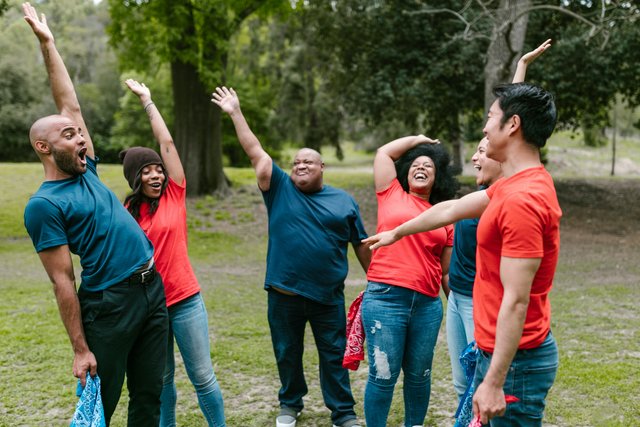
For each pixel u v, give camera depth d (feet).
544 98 7.22
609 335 20.04
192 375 11.25
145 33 53.47
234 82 97.66
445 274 12.16
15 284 30.04
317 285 12.46
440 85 61.05
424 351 11.44
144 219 10.92
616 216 56.70
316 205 12.65
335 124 89.30
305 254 12.41
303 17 65.21
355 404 13.75
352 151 163.12
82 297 9.14
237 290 29.91
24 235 46.93
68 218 8.91
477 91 60.49
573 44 53.72
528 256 6.84
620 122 126.11
